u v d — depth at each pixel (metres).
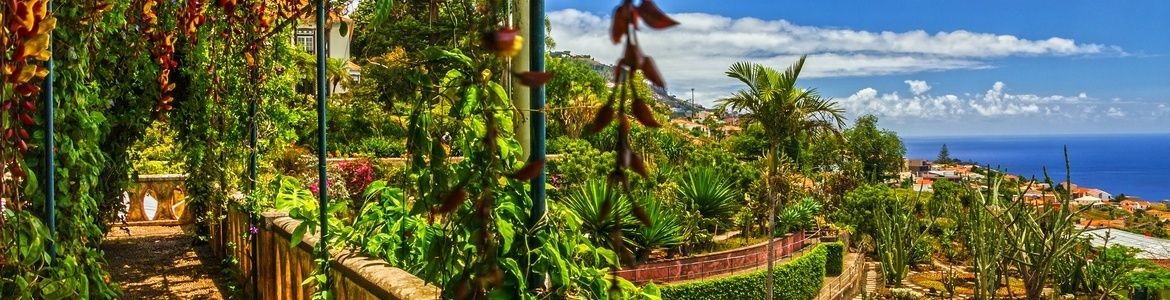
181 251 7.05
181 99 5.67
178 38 5.27
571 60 31.19
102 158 3.15
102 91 4.41
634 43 0.76
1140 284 18.36
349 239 3.06
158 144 9.20
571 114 21.73
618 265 2.20
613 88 0.88
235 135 5.37
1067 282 18.91
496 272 1.59
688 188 16.05
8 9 1.98
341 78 21.02
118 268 6.24
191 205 6.95
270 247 4.54
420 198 2.26
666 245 13.81
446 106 2.23
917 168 103.25
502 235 1.98
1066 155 16.22
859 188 26.28
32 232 2.34
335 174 9.78
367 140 16.12
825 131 12.89
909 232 23.44
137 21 4.61
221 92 5.30
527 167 1.23
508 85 2.13
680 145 26.12
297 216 3.14
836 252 19.92
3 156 2.12
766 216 17.78
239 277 5.54
